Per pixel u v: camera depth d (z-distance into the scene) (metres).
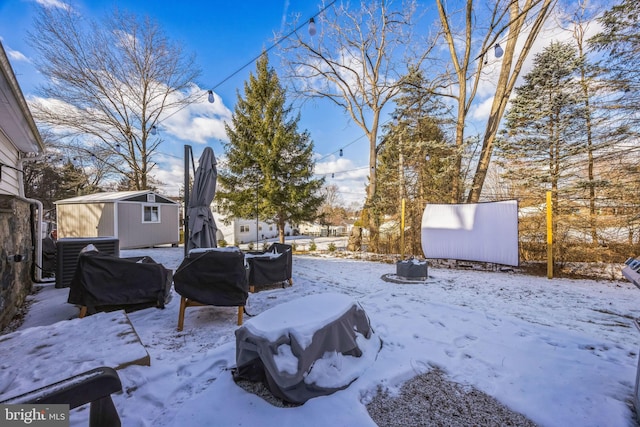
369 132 11.64
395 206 10.77
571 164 7.23
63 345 2.29
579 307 3.88
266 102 11.66
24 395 0.80
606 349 2.55
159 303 3.67
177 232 13.07
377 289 5.02
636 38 6.02
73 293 3.18
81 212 11.02
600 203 6.72
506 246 6.34
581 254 6.59
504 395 1.87
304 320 1.99
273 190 11.06
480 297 4.39
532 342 2.69
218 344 2.66
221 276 3.10
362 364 2.16
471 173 9.42
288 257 5.16
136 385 1.93
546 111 7.33
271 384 1.78
